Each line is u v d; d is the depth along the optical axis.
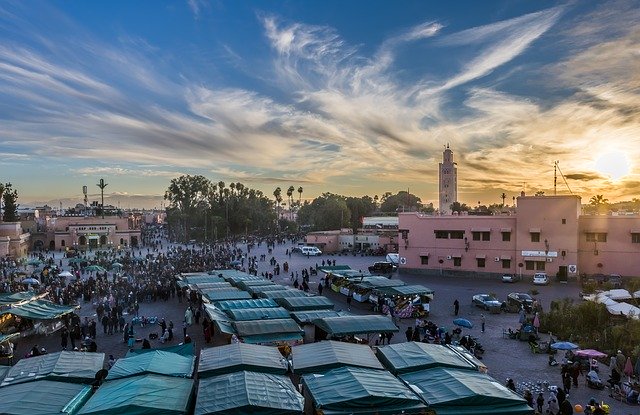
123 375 18.17
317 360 19.55
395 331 27.89
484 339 33.47
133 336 32.00
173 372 18.62
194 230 146.50
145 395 15.72
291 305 33.84
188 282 46.09
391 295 41.91
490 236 63.97
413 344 21.53
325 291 52.69
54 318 34.47
